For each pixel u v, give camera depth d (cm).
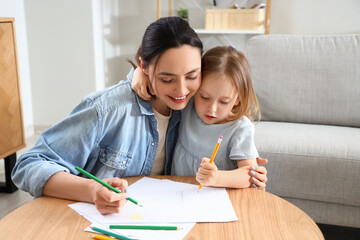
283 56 223
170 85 100
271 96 221
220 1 362
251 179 108
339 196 167
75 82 330
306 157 168
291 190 172
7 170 223
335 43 220
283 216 92
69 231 84
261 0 353
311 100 215
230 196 102
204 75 109
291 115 218
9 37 217
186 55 96
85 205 95
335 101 212
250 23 332
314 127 205
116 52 380
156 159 126
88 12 314
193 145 121
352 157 164
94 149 112
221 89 108
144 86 109
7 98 217
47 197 99
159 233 83
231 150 117
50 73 331
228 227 87
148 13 377
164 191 105
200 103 114
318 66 217
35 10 320
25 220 88
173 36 95
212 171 102
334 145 171
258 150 173
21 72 321
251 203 99
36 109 340
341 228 184
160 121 121
